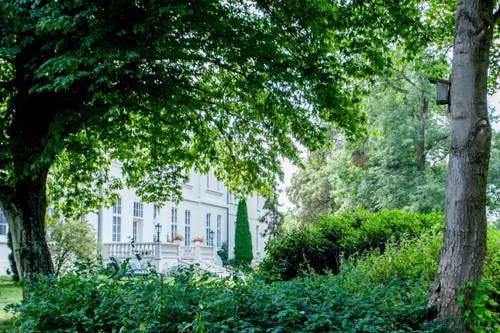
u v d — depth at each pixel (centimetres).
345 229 1180
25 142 930
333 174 3005
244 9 1023
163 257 2369
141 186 1320
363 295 573
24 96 948
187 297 537
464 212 552
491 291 653
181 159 1229
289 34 1038
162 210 2961
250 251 3597
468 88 564
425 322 524
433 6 1064
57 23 768
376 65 1056
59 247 1658
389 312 525
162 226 2955
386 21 1027
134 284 600
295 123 1112
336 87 1049
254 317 499
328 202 3894
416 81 2612
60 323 566
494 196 2664
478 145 555
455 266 547
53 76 850
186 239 3306
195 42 937
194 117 1135
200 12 912
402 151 2683
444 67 1149
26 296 696
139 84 928
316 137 1139
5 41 820
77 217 1315
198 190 3478
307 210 3922
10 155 934
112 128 1010
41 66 789
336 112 1064
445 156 2741
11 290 1446
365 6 1009
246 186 1322
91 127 981
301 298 541
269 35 983
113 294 577
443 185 2533
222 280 589
